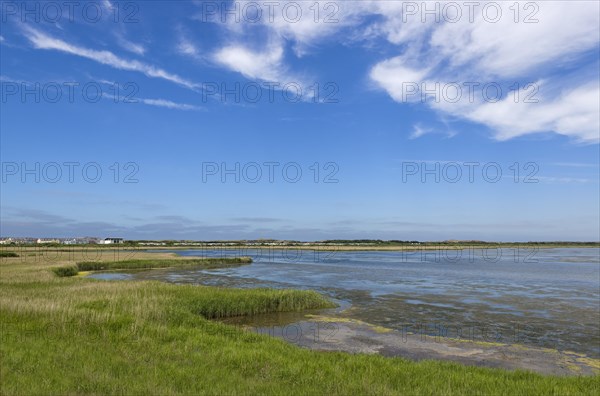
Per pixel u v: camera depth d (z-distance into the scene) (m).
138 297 27.50
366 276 62.53
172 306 25.30
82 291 30.06
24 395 8.84
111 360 12.41
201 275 63.56
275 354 15.42
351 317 29.56
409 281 55.00
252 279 57.41
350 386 11.67
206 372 12.02
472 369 15.15
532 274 66.44
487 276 62.72
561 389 12.61
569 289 46.12
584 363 18.84
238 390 10.47
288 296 32.59
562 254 172.38
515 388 12.59
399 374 13.71
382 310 32.44
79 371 10.94
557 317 29.77
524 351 20.73
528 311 32.16
